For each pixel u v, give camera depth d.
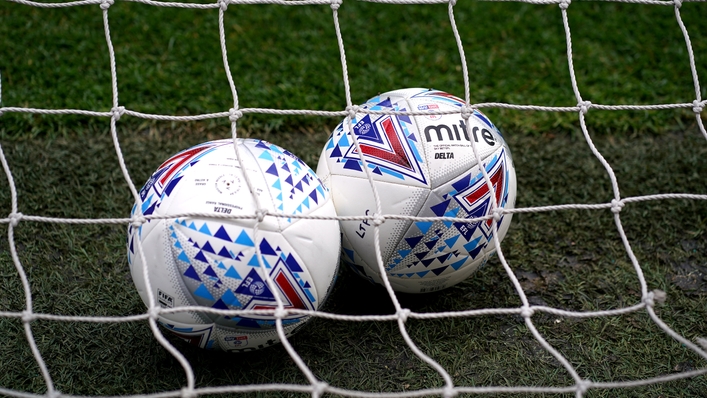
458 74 2.70
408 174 2.16
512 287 2.31
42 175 2.45
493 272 2.33
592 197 2.46
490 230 2.19
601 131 2.60
